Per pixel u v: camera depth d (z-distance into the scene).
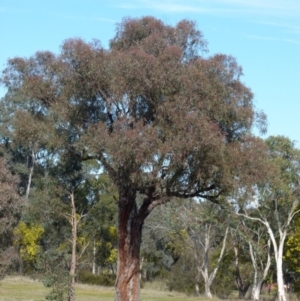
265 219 44.69
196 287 57.28
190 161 23.30
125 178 23.88
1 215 33.47
